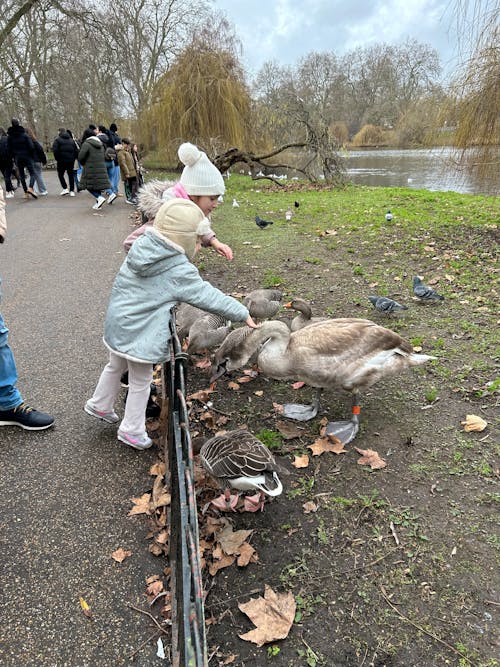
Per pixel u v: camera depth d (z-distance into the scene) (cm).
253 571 314
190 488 213
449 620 282
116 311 381
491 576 307
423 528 344
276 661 262
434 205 1483
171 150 2472
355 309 723
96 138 1465
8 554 321
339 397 507
